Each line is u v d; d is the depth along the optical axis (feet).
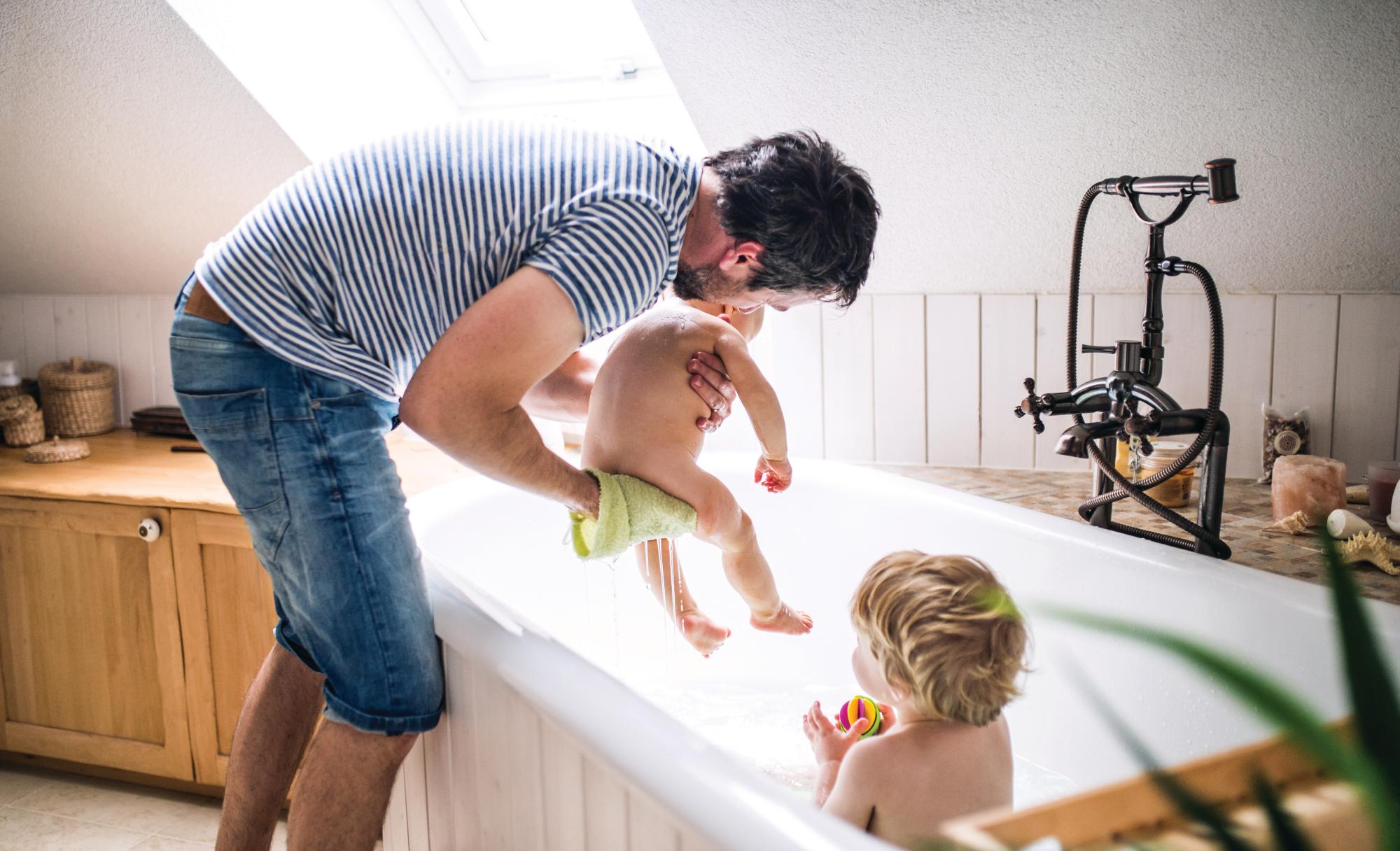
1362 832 1.40
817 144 4.31
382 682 4.19
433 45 7.92
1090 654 5.02
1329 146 6.03
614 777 3.25
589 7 7.84
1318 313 6.96
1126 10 5.57
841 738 4.44
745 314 5.63
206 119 7.02
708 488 5.04
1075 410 5.43
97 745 7.21
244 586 6.63
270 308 3.89
